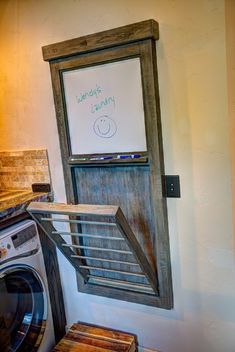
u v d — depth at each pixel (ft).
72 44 4.63
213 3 3.86
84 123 4.93
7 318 5.04
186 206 4.57
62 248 5.01
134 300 5.26
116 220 3.90
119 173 4.91
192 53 4.09
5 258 4.60
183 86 4.23
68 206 4.22
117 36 4.29
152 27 4.06
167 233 4.74
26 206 5.06
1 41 5.49
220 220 4.42
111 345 5.26
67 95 4.96
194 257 4.71
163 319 5.23
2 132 5.93
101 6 4.55
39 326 5.45
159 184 4.53
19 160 5.86
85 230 5.45
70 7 4.79
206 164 4.32
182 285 4.91
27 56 5.32
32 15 5.12
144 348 5.55
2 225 4.80
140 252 4.45
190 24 4.02
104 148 4.87
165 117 4.41
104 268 5.23
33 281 5.35
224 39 3.90
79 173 5.25
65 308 6.19
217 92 4.07
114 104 4.63
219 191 4.33
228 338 4.78
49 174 5.61
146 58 4.20
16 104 5.64
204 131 4.24
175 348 5.27
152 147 4.45
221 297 4.67
